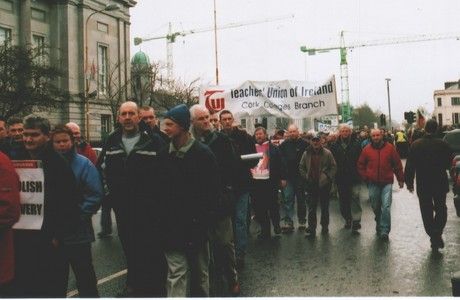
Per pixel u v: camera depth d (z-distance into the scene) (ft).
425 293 19.97
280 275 23.27
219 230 20.35
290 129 37.63
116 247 31.22
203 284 16.30
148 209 19.31
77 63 160.45
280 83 42.52
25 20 146.61
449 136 69.87
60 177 14.99
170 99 169.17
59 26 157.17
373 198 33.12
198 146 15.90
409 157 29.32
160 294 20.36
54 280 15.15
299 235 34.22
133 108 19.69
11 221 12.62
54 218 14.90
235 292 20.34
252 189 33.19
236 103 42.70
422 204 28.48
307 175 34.37
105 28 171.94
